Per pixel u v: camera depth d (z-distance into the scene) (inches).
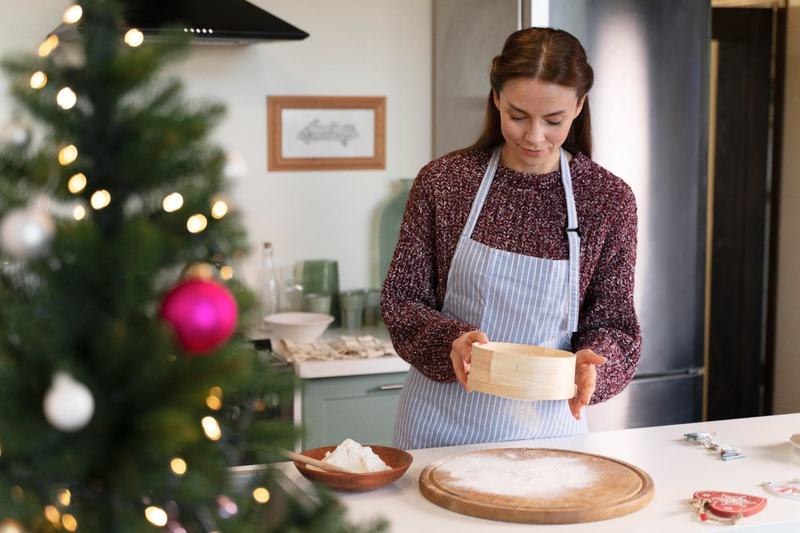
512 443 82.4
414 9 153.3
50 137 36.4
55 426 33.2
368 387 130.6
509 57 80.1
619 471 72.2
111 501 35.6
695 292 144.0
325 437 129.6
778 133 171.3
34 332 33.6
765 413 176.1
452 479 70.2
